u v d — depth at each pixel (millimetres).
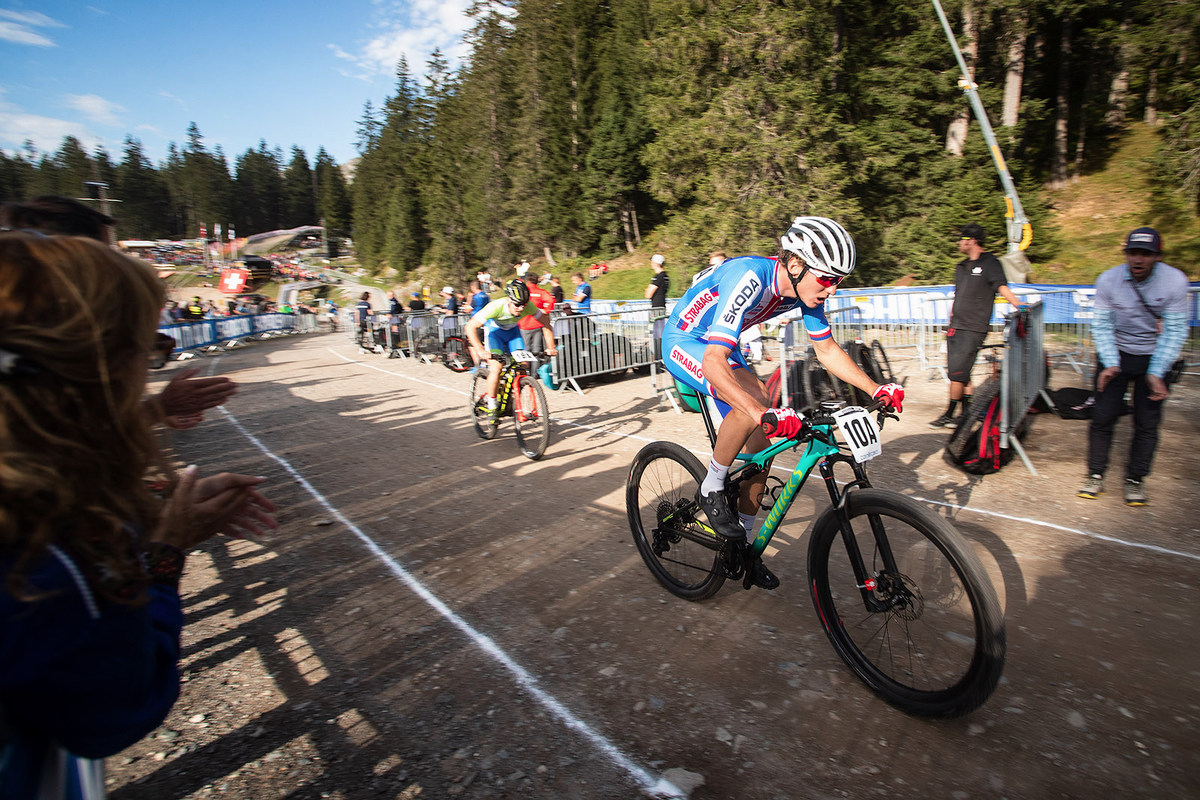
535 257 41219
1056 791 1823
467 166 46844
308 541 3992
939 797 1824
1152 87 23578
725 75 20891
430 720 2264
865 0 21219
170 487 969
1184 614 2691
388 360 14391
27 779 709
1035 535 3525
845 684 2350
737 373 2814
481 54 42969
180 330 20109
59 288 699
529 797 1897
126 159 119375
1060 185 22484
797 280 2438
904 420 6051
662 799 1861
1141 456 3799
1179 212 18484
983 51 21094
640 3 34250
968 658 2053
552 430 6590
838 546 2668
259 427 7621
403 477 5250
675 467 3074
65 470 698
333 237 126438
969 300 5398
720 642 2656
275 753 2135
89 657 716
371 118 92812
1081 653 2475
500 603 3084
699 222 20922
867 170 19938
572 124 37812
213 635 2934
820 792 1863
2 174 106250
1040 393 5738
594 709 2277
